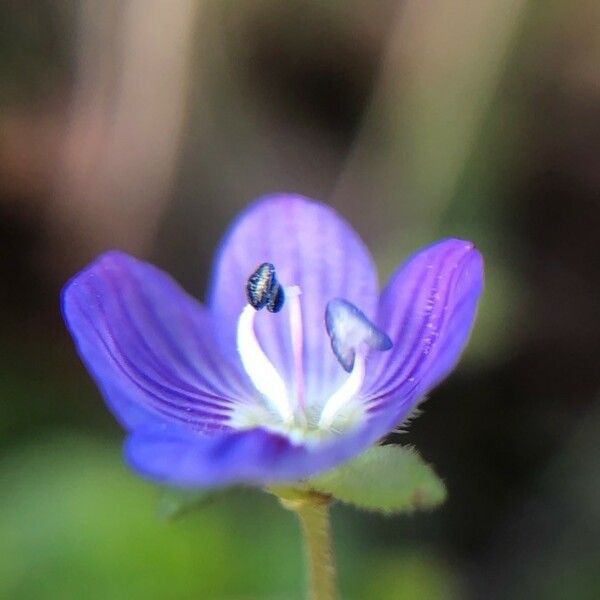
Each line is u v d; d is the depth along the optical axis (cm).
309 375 6
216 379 6
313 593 5
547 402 7
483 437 7
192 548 6
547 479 7
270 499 6
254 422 5
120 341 5
